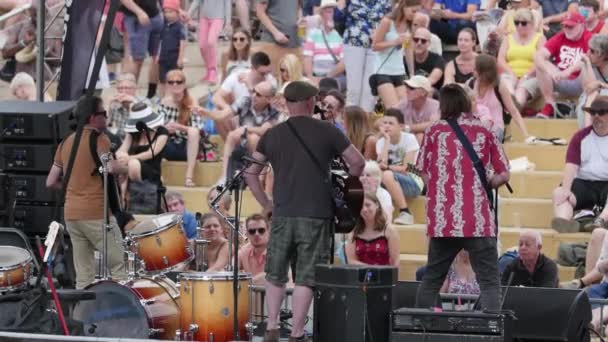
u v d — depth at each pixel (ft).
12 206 72.33
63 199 64.23
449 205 58.18
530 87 90.53
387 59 91.09
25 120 72.28
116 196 71.00
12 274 63.10
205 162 89.40
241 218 84.89
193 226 80.74
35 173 72.54
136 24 96.73
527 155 87.10
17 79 89.66
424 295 59.41
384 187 82.07
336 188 60.34
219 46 100.68
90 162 70.03
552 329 62.08
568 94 90.12
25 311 60.13
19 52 96.22
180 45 96.48
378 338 56.90
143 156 84.12
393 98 90.63
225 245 73.67
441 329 56.54
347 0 92.68
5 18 95.86
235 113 88.12
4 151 72.64
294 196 59.72
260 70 88.53
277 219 59.88
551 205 82.64
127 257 70.54
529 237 69.56
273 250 60.03
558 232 79.82
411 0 91.40
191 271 68.69
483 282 58.39
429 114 86.17
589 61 87.25
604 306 68.49
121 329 64.18
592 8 89.45
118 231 70.74
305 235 59.52
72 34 77.30
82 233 70.44
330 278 56.95
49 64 94.32
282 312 68.23
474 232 57.93
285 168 59.93
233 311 64.28
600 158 79.82
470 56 89.92
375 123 87.61
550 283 69.72
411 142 83.05
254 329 67.10
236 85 88.79
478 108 84.99
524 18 91.50
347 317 56.59
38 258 71.61
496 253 58.49
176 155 89.20
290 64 88.74
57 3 92.38
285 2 96.48
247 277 65.10
